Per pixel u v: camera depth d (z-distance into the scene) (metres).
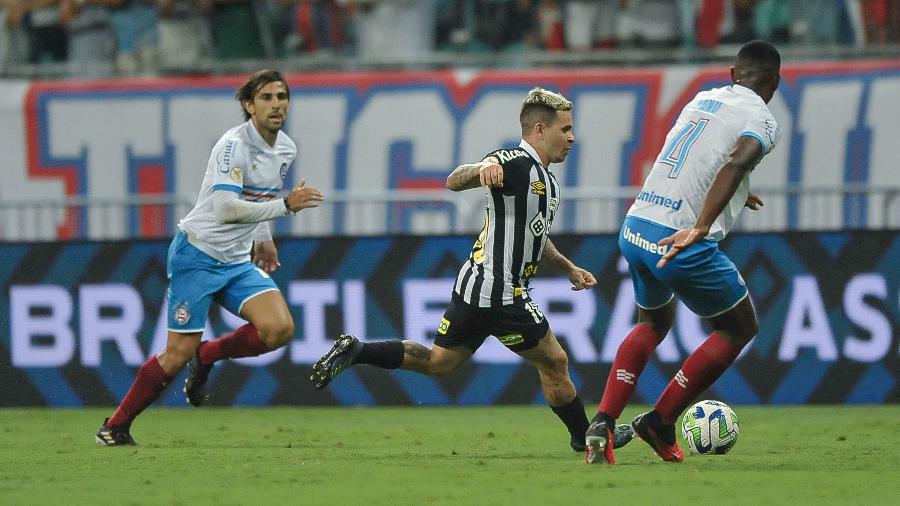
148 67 51.78
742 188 22.72
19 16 53.28
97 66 51.94
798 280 38.09
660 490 18.91
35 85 50.38
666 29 49.44
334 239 39.47
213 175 26.53
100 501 18.05
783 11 49.03
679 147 22.67
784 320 38.16
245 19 51.53
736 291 22.44
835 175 46.88
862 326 37.91
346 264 39.44
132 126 49.94
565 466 22.38
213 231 26.95
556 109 23.45
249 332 27.44
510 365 39.12
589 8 50.19
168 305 27.39
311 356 39.56
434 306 39.06
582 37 50.31
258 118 26.69
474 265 23.72
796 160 47.06
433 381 39.38
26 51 53.34
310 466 22.69
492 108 48.19
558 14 50.50
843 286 37.97
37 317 40.09
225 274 27.25
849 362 37.97
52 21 52.94
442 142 48.31
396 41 51.19
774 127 22.27
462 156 48.22
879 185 46.56
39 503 17.88
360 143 48.72
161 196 49.69
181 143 49.78
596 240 38.38
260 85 26.58
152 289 39.62
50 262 40.03
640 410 37.38
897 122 46.53
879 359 37.84
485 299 23.50
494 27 51.00
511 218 23.30
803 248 38.06
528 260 23.59
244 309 27.23
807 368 38.09
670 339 38.25
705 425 24.77
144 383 27.12
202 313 27.14
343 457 24.62
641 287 23.28
